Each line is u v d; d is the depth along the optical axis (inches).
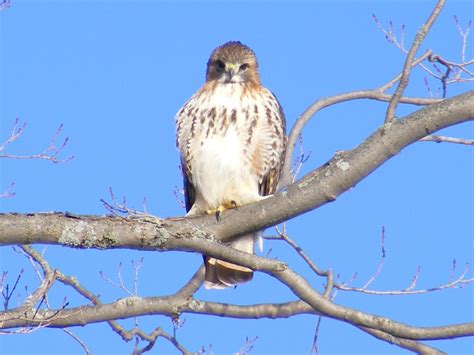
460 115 333.7
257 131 467.8
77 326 415.2
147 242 348.8
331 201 358.0
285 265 359.3
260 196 473.1
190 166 476.7
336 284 426.6
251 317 442.0
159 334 457.1
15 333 363.9
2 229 333.7
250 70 493.7
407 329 354.3
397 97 345.7
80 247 343.9
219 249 354.3
